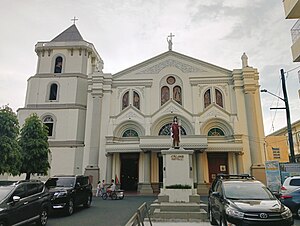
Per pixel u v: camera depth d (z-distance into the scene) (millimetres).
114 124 29797
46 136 23406
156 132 29094
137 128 29750
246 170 27438
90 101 31359
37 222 10773
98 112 30453
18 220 9328
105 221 11992
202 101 30359
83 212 14883
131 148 27422
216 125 29250
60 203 13453
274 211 8148
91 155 29047
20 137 22453
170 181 15305
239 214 8156
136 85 31531
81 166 29703
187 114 29078
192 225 10969
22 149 21422
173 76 31484
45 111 31578
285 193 13195
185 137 26203
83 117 31656
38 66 34062
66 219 12648
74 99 31984
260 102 29562
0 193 9508
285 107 20188
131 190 28312
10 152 17406
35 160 22109
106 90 31422
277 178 19562
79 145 30203
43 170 22516
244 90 29688
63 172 29453
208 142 27766
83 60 34188
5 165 17359
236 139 27719
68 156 29938
